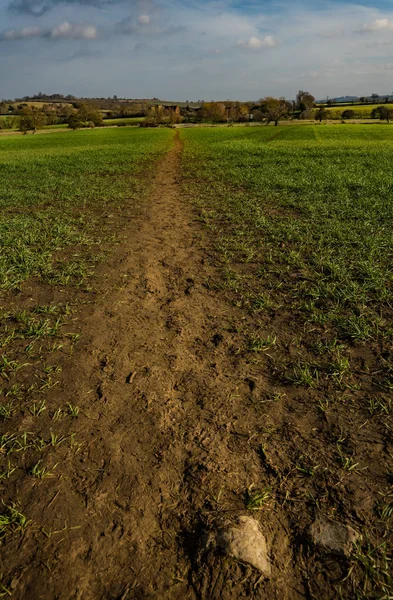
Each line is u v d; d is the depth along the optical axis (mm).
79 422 3346
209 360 4223
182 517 2531
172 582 2174
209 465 2898
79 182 17859
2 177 20438
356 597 2098
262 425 3291
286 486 2736
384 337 4473
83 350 4402
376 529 2424
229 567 2197
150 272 6824
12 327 4961
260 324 4984
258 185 15391
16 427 3309
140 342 4555
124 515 2547
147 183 17688
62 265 7164
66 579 2195
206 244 8523
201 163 24344
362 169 19000
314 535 2385
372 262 6719
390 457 2938
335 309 5219
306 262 7180
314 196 12750
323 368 4031
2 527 2480
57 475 2850
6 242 8516
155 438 3158
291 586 2146
